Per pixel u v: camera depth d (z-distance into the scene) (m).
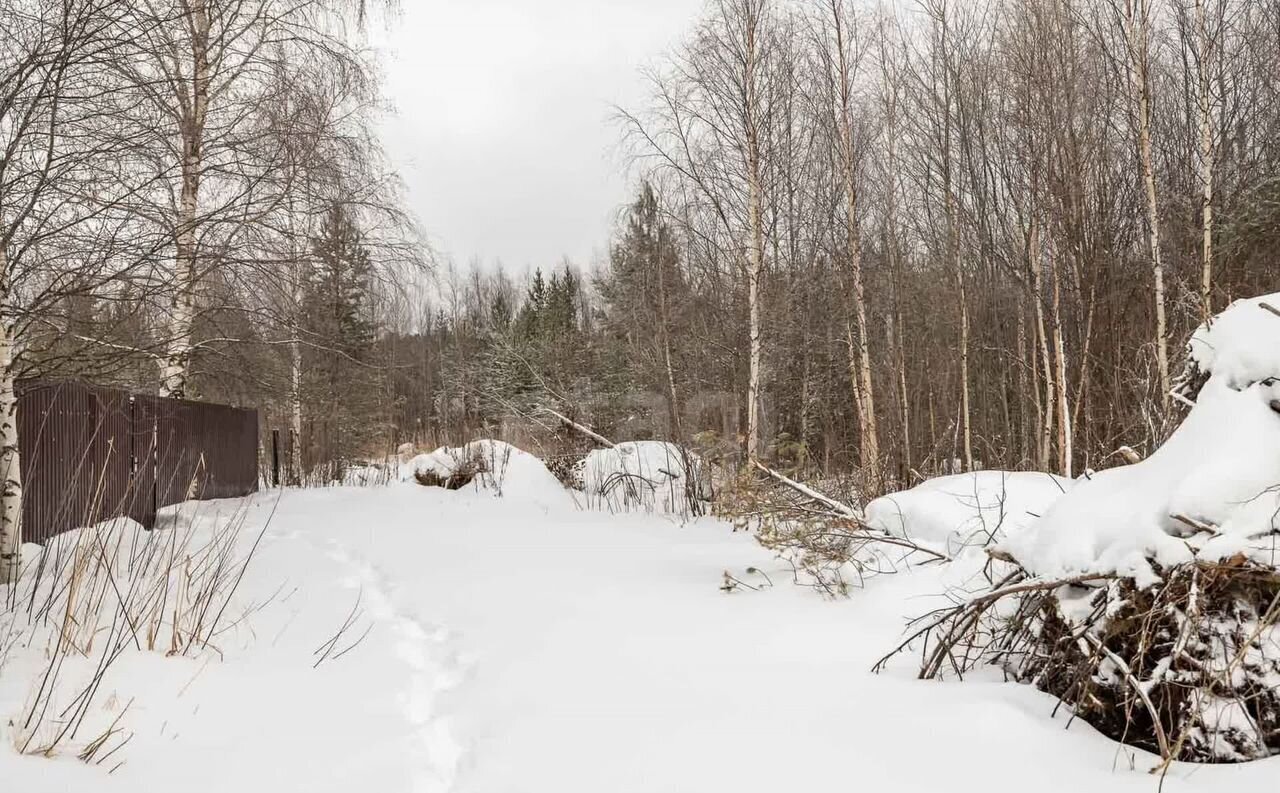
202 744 2.75
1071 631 3.02
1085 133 11.60
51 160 4.96
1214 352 3.75
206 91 8.73
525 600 5.20
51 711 2.87
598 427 16.52
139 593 4.66
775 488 7.05
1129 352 11.75
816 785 2.40
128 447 7.95
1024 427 13.92
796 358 15.34
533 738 2.86
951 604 4.29
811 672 3.56
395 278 11.18
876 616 4.48
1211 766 2.46
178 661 3.64
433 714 3.21
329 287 10.38
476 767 2.63
